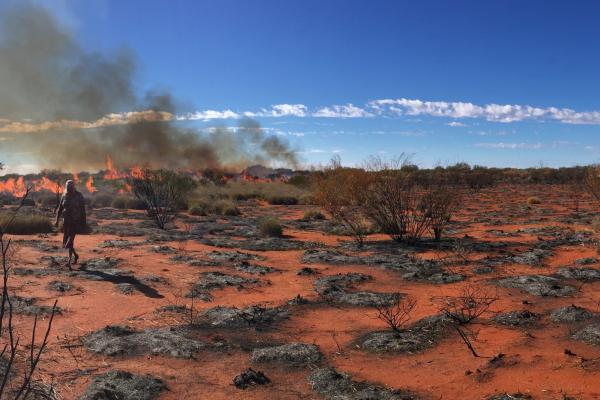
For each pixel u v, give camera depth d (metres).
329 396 5.32
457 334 7.05
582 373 5.38
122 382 5.55
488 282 9.95
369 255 13.54
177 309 8.42
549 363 5.73
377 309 8.48
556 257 12.50
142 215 25.17
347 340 7.06
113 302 8.80
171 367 6.12
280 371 6.04
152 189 22.53
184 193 26.91
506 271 10.98
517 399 4.89
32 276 10.37
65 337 7.02
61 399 5.18
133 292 9.45
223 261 12.55
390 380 5.70
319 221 23.48
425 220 16.06
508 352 6.20
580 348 6.25
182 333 7.27
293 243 16.05
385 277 10.85
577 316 7.42
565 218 22.45
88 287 9.71
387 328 7.47
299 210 31.45
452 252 13.53
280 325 7.73
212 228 20.06
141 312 8.29
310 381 5.68
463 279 10.37
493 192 44.53
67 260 12.16
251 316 8.05
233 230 19.84
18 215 18.41
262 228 18.56
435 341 6.82
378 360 6.31
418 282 10.31
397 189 16.19
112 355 6.42
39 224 17.52
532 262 11.73
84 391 5.37
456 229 19.19
